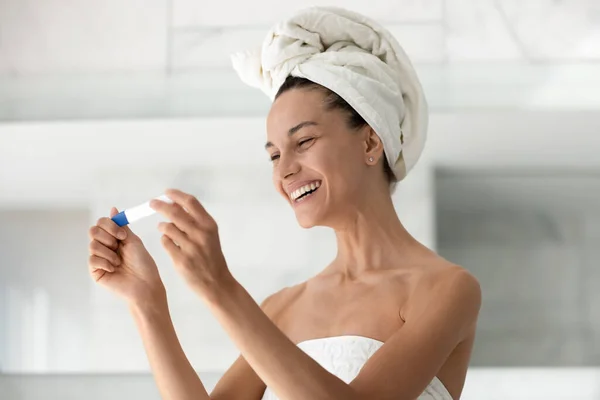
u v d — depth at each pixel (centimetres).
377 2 257
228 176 255
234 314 98
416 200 250
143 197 257
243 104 251
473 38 253
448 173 254
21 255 273
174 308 251
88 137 254
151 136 252
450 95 247
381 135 129
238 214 253
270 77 139
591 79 246
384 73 133
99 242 123
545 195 253
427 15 255
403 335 110
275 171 128
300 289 137
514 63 251
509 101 246
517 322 246
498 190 253
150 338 122
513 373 241
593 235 251
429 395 116
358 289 127
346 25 136
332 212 126
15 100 259
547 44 251
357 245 129
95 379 244
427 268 123
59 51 263
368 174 129
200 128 251
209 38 260
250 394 133
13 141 255
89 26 264
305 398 97
